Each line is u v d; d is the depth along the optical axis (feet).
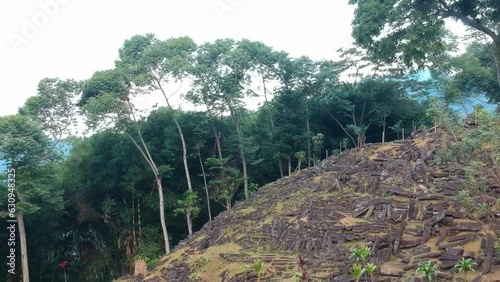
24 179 110.52
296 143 132.57
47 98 128.98
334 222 74.49
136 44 131.75
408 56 78.43
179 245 98.84
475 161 59.26
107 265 130.72
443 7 76.07
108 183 135.44
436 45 76.28
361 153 94.17
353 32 80.28
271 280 65.05
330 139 142.61
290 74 135.95
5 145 105.50
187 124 140.87
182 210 121.90
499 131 58.59
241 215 95.35
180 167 142.00
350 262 62.44
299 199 88.28
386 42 77.61
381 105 139.23
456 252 56.18
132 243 132.87
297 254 72.02
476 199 61.82
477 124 74.64
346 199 79.77
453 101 137.08
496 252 53.62
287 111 136.56
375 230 67.92
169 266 86.89
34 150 111.04
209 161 130.00
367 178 82.89
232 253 78.64
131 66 126.93
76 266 133.49
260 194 103.24
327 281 60.08
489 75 132.57
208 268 77.10
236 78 130.41
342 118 144.36
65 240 136.56
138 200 136.46
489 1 76.69
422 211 67.51
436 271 53.31
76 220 136.56
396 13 73.77
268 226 83.30
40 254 129.08
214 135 143.54
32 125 112.16
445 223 62.90
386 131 147.33
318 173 95.81
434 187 71.31
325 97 140.36
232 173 130.00
